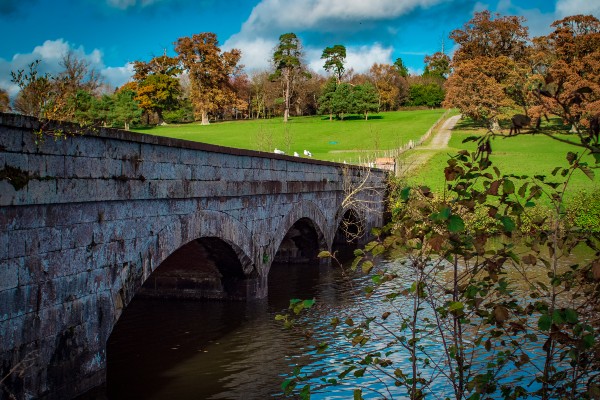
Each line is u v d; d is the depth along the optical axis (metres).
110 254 10.26
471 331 13.91
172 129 87.25
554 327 5.44
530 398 9.45
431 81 135.38
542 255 25.98
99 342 9.98
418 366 11.89
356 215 31.70
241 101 104.00
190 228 13.05
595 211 32.16
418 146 63.09
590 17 68.12
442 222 5.51
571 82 60.75
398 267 24.73
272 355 12.91
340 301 18.14
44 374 8.69
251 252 16.98
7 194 7.91
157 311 16.97
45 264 8.73
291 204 20.39
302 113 123.12
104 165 9.97
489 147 5.20
